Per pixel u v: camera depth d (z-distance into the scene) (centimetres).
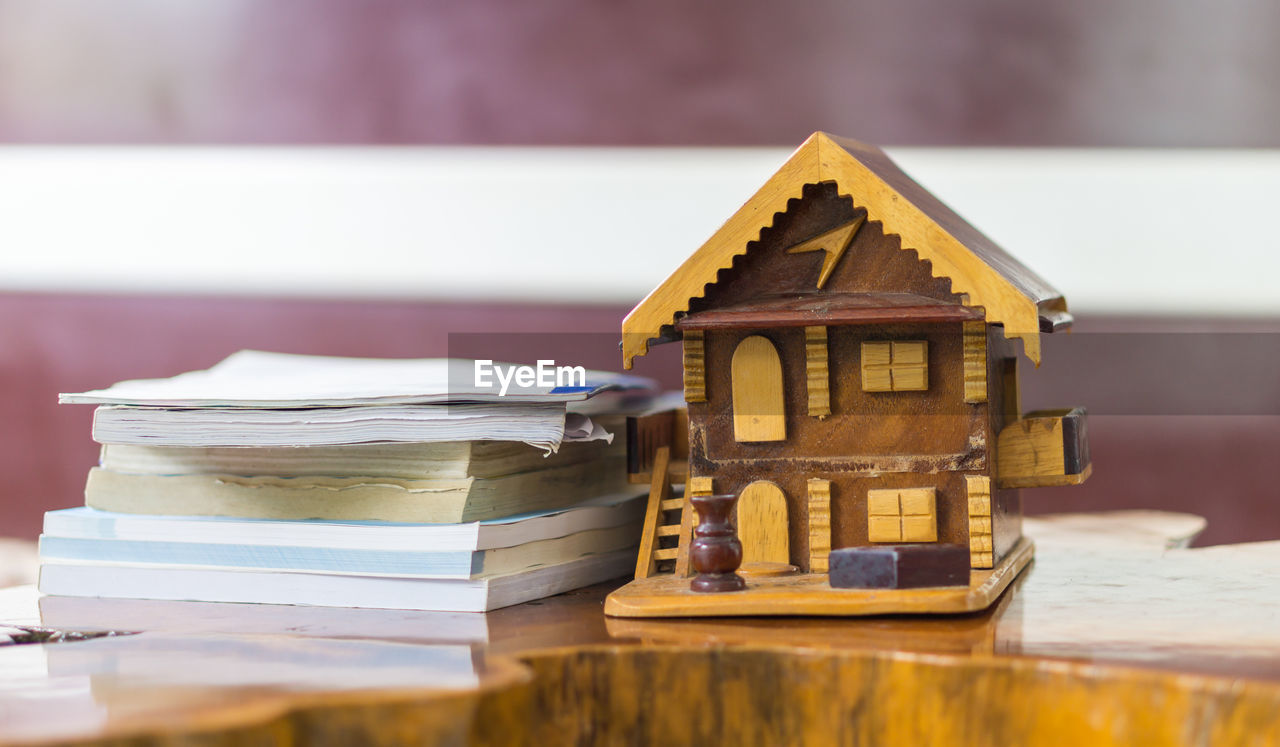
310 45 370
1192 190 330
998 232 339
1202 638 130
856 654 127
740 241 141
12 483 374
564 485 152
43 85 377
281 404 143
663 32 352
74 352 372
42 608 145
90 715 120
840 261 143
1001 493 148
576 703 129
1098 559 158
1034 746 124
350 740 121
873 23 342
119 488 150
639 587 141
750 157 352
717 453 144
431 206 363
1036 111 338
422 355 359
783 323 141
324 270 369
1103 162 336
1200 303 329
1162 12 329
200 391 148
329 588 144
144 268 372
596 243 357
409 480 144
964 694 125
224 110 375
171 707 121
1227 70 328
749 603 135
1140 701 123
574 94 358
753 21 348
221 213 371
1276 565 154
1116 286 334
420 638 134
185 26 375
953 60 340
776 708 128
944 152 342
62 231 373
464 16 361
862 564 137
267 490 147
